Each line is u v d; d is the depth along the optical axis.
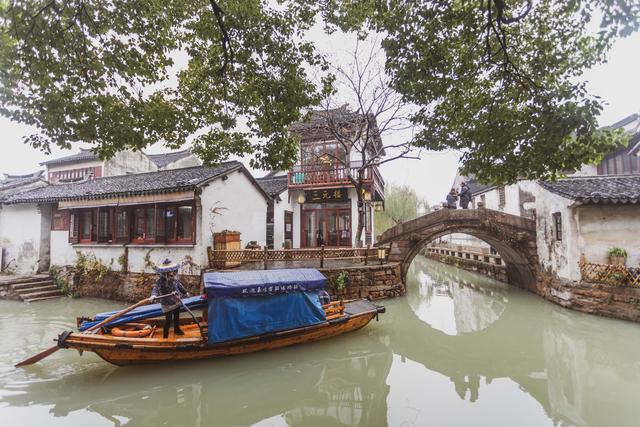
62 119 5.16
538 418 4.55
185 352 5.80
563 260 10.23
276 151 7.17
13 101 4.87
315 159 16.09
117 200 11.12
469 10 4.68
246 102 6.81
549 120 3.88
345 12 6.12
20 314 9.36
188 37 6.51
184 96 7.02
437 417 4.59
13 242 13.47
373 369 6.23
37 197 12.72
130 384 5.34
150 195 10.69
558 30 4.80
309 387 5.49
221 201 11.54
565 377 5.91
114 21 5.49
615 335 7.75
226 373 5.82
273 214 15.39
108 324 5.87
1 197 14.09
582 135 3.93
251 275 6.63
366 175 15.69
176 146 7.20
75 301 10.98
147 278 10.80
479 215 12.42
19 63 4.91
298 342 6.95
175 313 6.05
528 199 17.20
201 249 10.45
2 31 4.74
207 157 7.59
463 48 5.12
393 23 4.79
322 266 10.70
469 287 15.03
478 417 4.59
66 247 12.45
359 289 10.73
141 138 6.31
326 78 6.45
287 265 11.43
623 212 9.51
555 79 4.77
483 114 4.99
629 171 12.98
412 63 4.95
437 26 4.82
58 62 5.16
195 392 5.22
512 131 4.47
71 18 5.20
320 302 7.28
